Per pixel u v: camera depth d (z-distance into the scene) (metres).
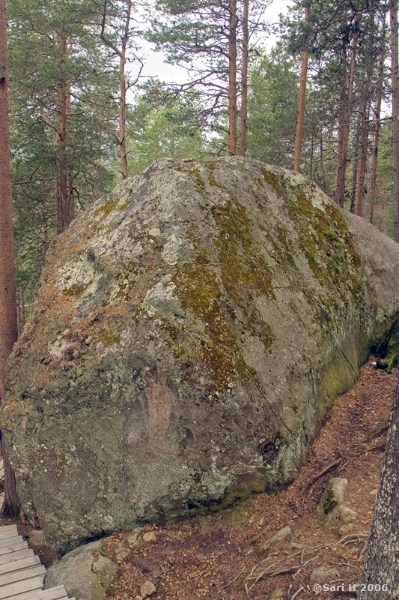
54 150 13.73
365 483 4.39
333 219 6.79
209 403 4.23
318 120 14.36
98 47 14.62
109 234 5.61
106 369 4.62
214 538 4.55
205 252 4.88
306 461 4.86
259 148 20.05
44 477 5.00
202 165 5.75
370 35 9.47
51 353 4.94
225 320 4.52
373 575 2.64
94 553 4.66
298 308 5.38
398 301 7.13
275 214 6.06
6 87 6.84
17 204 14.42
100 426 4.74
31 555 5.47
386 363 6.47
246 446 4.31
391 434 2.60
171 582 4.20
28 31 13.80
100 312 4.91
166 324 4.41
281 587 3.56
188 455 4.44
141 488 4.64
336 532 3.96
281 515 4.46
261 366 4.57
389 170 25.47
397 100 14.11
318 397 5.26
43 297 5.61
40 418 4.93
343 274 6.42
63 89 13.87
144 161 27.95
